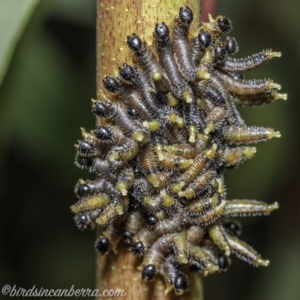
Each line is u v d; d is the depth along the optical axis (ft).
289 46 1.23
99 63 0.83
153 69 0.82
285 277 1.23
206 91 0.82
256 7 1.22
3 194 1.30
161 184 0.82
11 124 1.07
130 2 0.82
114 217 0.82
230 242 0.85
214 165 0.83
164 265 0.84
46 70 1.09
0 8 0.83
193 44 0.82
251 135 0.83
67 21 1.10
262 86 0.84
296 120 1.19
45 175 1.29
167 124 0.82
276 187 1.21
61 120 1.09
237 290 1.38
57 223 1.34
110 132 0.82
